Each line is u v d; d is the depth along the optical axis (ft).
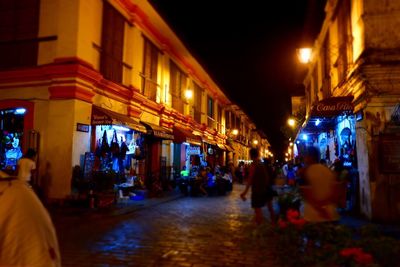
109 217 32.09
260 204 25.23
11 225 6.93
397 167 29.19
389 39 29.43
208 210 38.45
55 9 38.47
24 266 6.74
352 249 10.34
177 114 66.69
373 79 29.73
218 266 17.44
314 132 56.54
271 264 17.63
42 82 37.65
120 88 45.37
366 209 30.89
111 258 18.65
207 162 88.43
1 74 38.47
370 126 29.96
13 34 39.60
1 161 38.68
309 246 11.94
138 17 50.47
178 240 22.98
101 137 41.65
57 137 36.24
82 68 36.65
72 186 35.65
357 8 31.58
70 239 22.98
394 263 10.35
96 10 41.04
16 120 39.29
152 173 56.59
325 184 16.08
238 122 138.41
